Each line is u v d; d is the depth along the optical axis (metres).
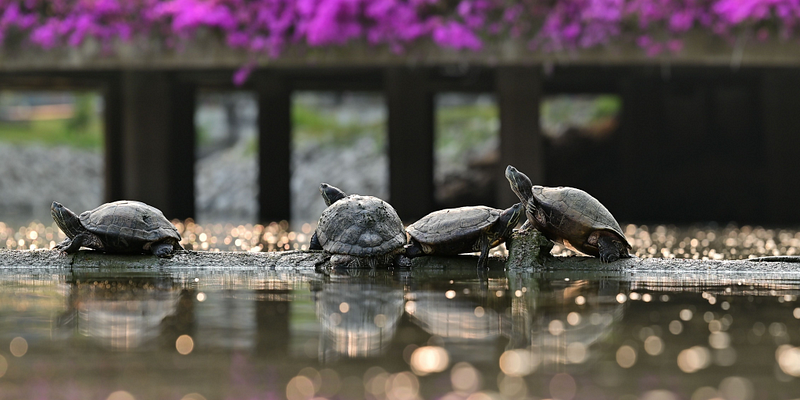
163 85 34.53
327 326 6.58
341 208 12.12
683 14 28.08
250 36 29.66
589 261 11.83
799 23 28.02
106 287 9.52
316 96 75.44
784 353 5.49
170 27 29.95
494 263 11.95
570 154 53.78
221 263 12.30
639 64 29.38
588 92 48.09
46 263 12.24
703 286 9.60
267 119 38.09
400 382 4.74
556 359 5.36
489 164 54.38
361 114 73.62
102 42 30.08
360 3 28.73
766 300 8.22
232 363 5.24
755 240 22.45
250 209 56.81
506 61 29.03
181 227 30.14
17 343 5.89
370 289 9.23
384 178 57.41
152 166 34.50
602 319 6.92
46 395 4.50
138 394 4.51
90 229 12.17
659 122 45.94
